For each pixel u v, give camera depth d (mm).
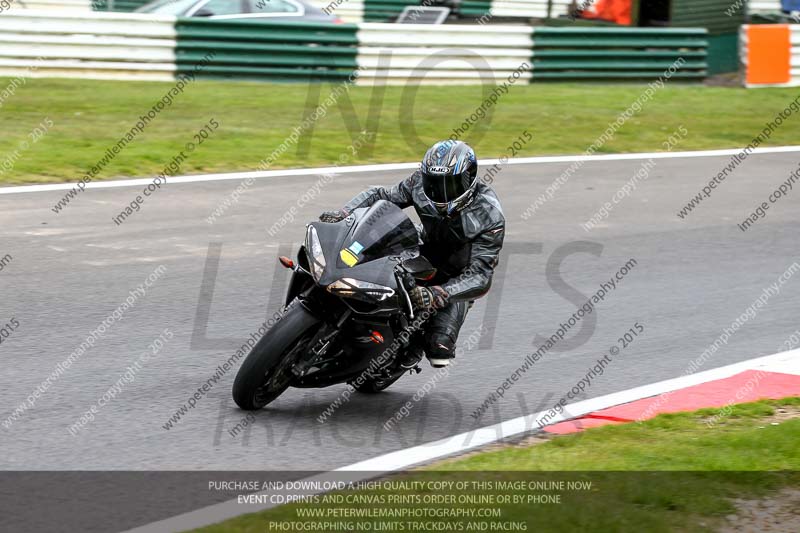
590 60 70688
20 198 39062
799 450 20484
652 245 38562
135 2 75938
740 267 36438
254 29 62688
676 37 72875
